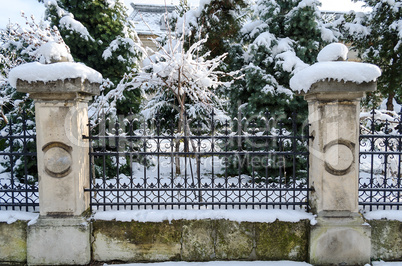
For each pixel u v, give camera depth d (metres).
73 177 2.90
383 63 7.68
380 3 7.30
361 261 2.90
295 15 4.94
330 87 2.71
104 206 3.10
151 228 3.02
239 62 5.61
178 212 3.07
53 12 5.55
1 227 2.99
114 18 5.92
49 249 2.91
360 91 2.74
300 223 3.01
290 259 3.04
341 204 2.91
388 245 3.01
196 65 4.33
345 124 2.86
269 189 3.10
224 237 3.04
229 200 3.54
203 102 4.66
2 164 5.12
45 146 2.87
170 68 4.28
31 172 5.07
